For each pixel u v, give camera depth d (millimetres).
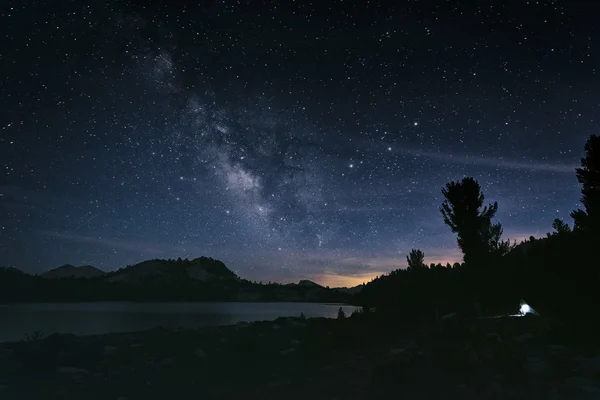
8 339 13844
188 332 12602
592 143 10016
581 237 9078
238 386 6000
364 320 14047
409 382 5504
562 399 4641
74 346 9469
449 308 14328
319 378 6387
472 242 17656
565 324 8906
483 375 5785
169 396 5465
